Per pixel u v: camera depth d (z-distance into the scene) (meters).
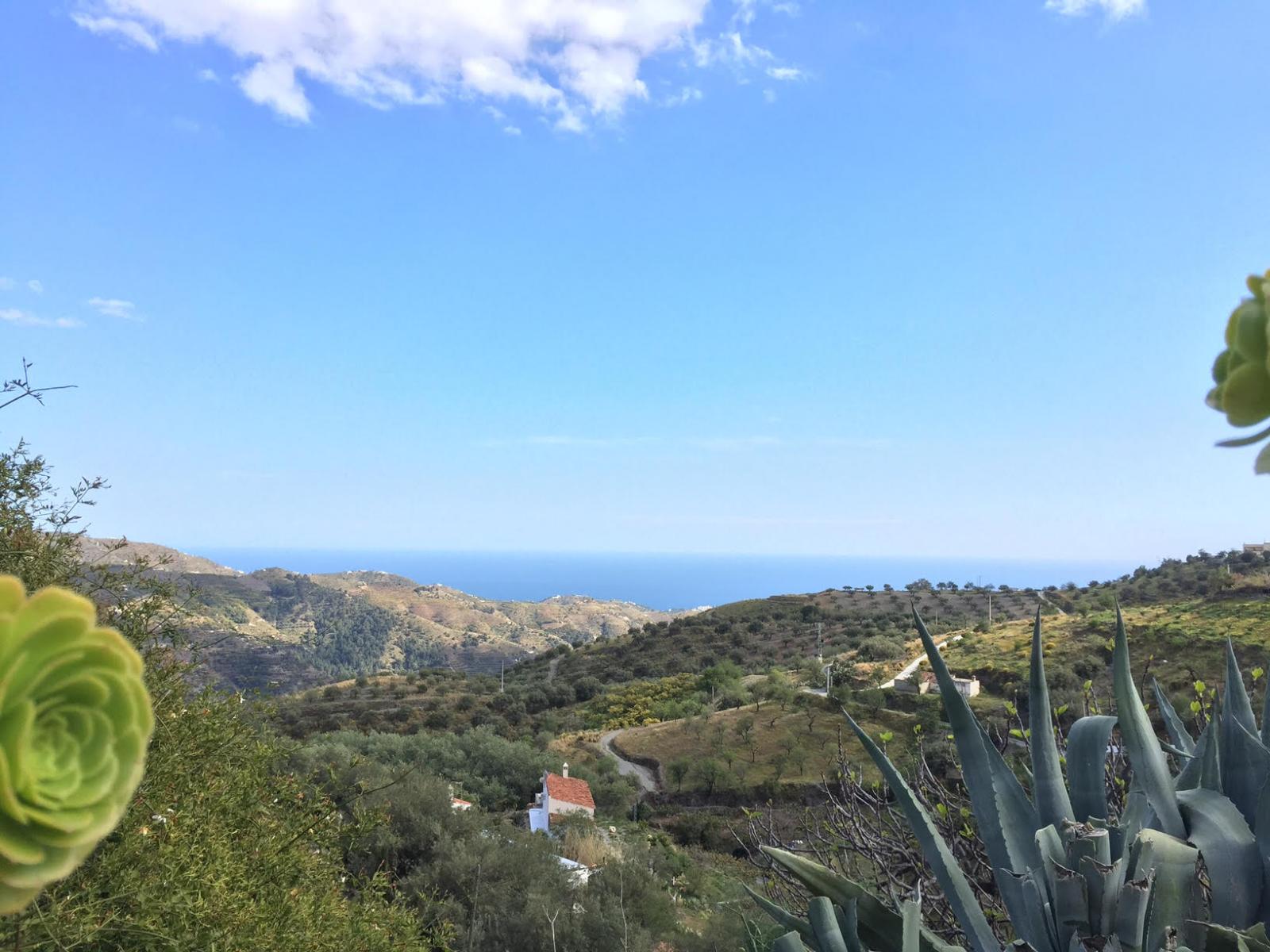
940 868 2.09
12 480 3.74
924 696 43.69
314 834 4.86
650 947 12.80
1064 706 3.40
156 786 3.66
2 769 0.38
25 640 0.40
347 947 4.65
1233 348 0.51
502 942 12.36
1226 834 1.83
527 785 37.44
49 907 2.91
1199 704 3.12
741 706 56.53
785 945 1.90
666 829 31.66
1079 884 1.73
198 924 3.40
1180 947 1.62
